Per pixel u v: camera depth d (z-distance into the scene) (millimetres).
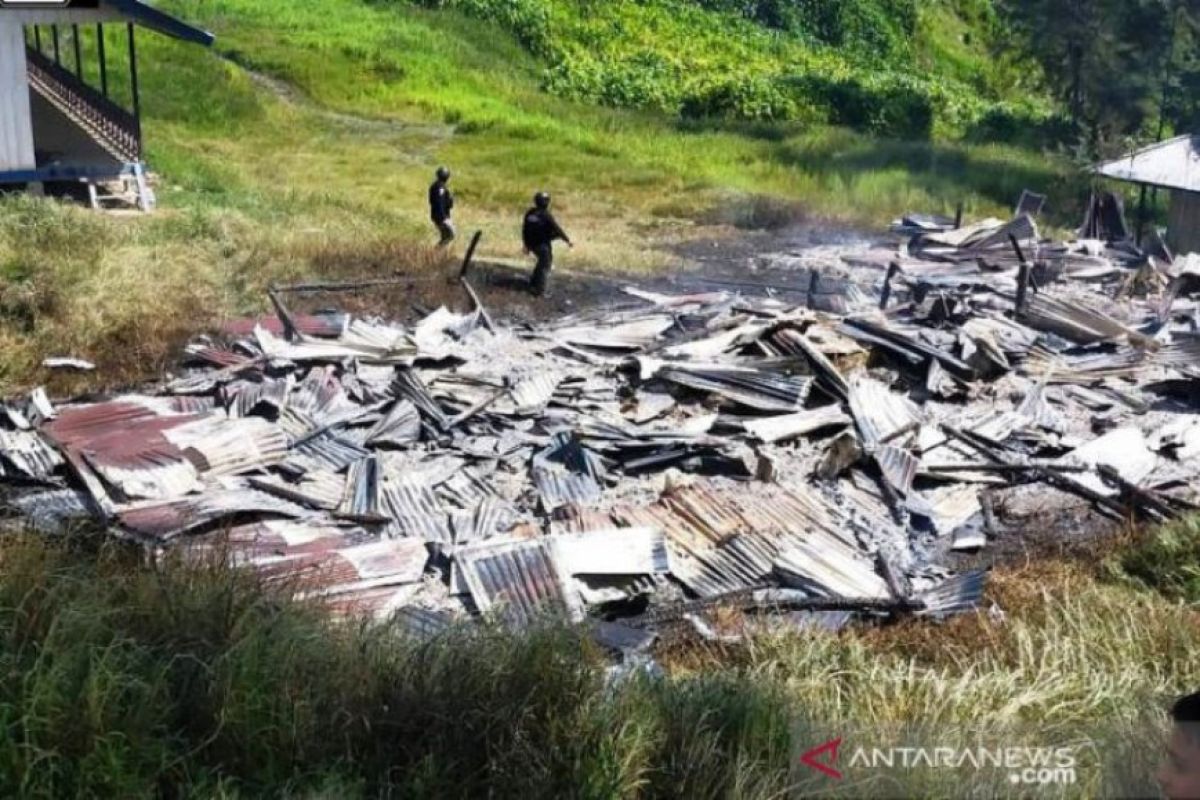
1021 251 22703
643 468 13516
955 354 17156
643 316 18453
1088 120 47531
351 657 7836
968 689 8898
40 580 8414
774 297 21375
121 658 7484
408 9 50844
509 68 47625
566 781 7113
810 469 13883
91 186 22969
